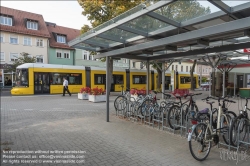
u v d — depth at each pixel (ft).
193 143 13.47
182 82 96.84
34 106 36.47
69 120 24.76
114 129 20.59
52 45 103.45
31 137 17.84
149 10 14.38
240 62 42.73
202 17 16.02
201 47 22.24
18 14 101.86
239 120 14.65
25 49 95.55
